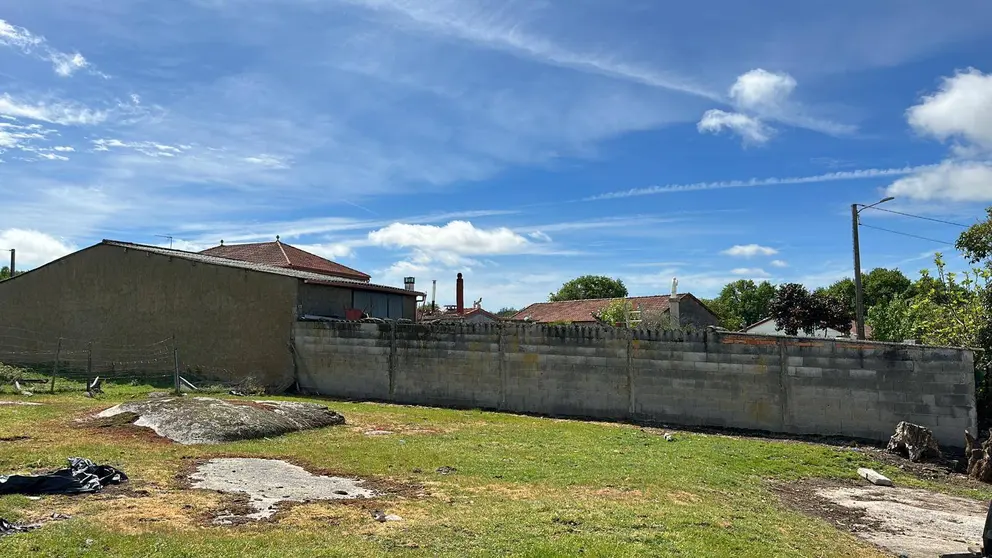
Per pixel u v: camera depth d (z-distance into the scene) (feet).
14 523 17.90
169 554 16.17
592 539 18.86
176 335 69.97
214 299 68.23
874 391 42.11
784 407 44.73
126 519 18.88
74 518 18.60
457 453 32.81
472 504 22.80
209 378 67.10
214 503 21.48
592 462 31.83
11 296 80.38
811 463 35.55
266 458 29.89
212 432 33.71
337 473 27.45
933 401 40.55
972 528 24.95
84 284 75.92
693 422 47.60
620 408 50.11
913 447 38.14
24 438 30.71
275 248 109.29
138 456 28.17
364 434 38.29
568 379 52.11
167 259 70.95
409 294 80.02
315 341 63.00
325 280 66.85
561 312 148.87
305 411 41.39
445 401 56.95
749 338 46.01
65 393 52.70
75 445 29.37
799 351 44.42
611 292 205.98
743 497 26.66
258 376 65.16
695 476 29.66
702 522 21.50
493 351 55.16
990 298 45.75
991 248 52.60
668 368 48.57
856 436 42.52
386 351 59.82
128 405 38.47
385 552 17.16
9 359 78.95
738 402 46.24
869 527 24.25
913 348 41.16
